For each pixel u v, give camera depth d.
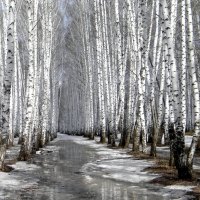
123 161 18.23
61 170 15.87
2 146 14.67
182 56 13.92
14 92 34.41
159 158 18.89
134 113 30.59
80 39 52.28
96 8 35.62
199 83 32.50
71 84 73.88
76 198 10.04
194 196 9.99
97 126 54.03
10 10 13.51
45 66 32.38
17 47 33.06
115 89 32.81
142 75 21.25
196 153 21.41
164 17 12.76
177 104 12.45
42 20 30.20
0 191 10.91
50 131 44.88
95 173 14.88
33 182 12.64
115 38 33.16
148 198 10.02
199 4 28.30
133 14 24.69
